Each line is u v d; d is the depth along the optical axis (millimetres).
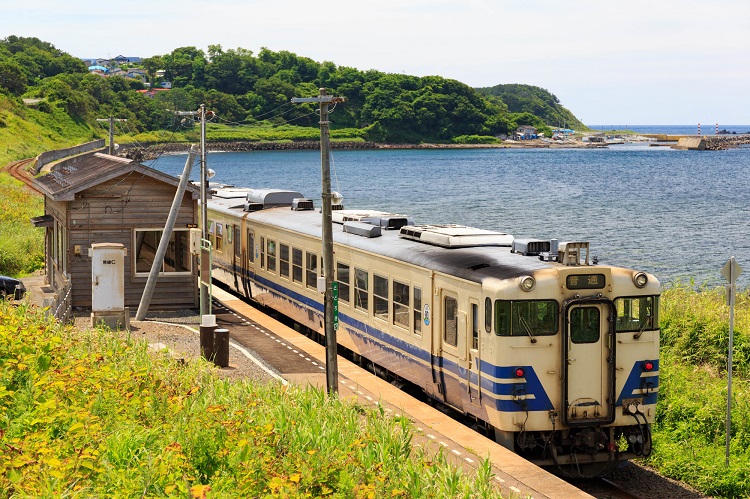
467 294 14766
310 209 26219
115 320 21891
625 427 14266
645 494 13852
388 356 18125
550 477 12719
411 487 10461
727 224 60750
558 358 13914
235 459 10320
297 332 23125
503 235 17219
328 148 16312
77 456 9555
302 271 22953
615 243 50969
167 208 25344
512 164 152750
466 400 15070
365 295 19203
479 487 10789
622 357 14094
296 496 9398
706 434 16359
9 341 13281
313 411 12789
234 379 17438
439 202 78438
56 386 11859
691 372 19812
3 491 8844
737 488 13969
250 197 29172
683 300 24438
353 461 10453
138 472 9773
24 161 92500
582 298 13789
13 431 10641
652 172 129375
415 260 16781
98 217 24859
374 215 21875
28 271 34969
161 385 13477
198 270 25656
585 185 101438
